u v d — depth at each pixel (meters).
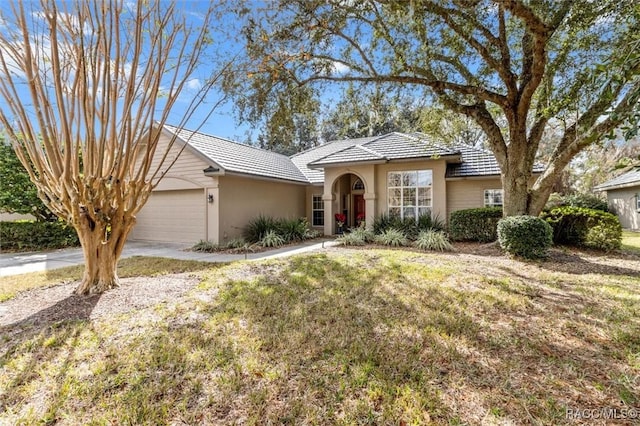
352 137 24.50
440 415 2.79
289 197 18.11
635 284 6.61
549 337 4.20
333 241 14.59
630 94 3.50
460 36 9.32
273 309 5.16
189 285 6.56
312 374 3.38
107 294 5.79
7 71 4.79
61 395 3.06
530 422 2.70
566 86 9.07
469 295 5.84
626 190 21.98
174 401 2.99
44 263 10.09
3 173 13.53
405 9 7.66
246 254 11.31
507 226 9.59
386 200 15.75
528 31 8.55
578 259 9.43
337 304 5.39
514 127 10.40
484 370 3.45
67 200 5.39
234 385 3.21
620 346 3.94
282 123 9.45
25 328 4.44
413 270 7.67
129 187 5.92
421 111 12.34
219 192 13.60
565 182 25.69
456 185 15.45
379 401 2.96
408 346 3.96
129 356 3.70
